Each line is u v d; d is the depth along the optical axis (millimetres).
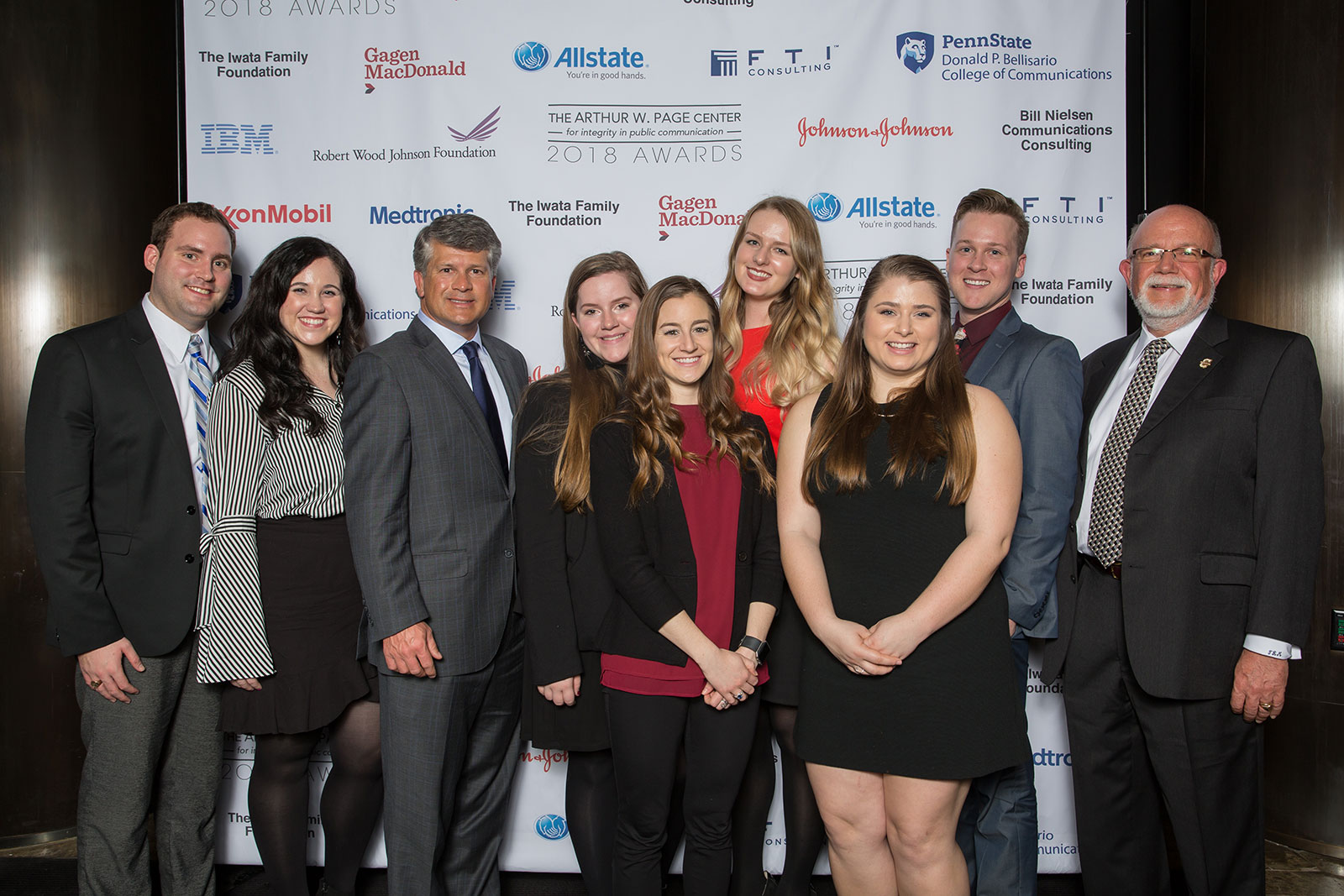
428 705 1951
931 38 2516
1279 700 1813
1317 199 2531
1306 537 1825
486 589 2018
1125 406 2035
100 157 2680
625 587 1772
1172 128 2758
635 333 1895
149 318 2125
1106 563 1977
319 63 2555
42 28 2613
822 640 1721
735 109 2547
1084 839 2090
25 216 2602
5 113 2582
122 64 2717
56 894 2367
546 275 2580
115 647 1990
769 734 2119
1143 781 2066
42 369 2014
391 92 2557
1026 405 2006
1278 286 2598
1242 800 1878
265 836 2082
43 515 1958
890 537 1710
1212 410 1890
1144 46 2602
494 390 2213
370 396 1920
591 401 1947
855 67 2525
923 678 1665
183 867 2146
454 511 1981
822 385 2146
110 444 2008
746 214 2295
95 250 2676
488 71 2549
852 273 2557
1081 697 2064
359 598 2076
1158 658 1875
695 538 1811
